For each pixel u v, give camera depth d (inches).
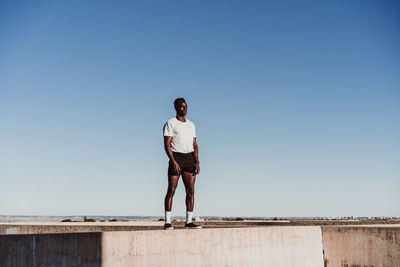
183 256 217.9
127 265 195.9
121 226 368.2
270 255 263.3
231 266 240.1
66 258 178.2
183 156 254.2
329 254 304.5
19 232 416.8
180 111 256.5
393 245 282.4
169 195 246.4
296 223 568.1
